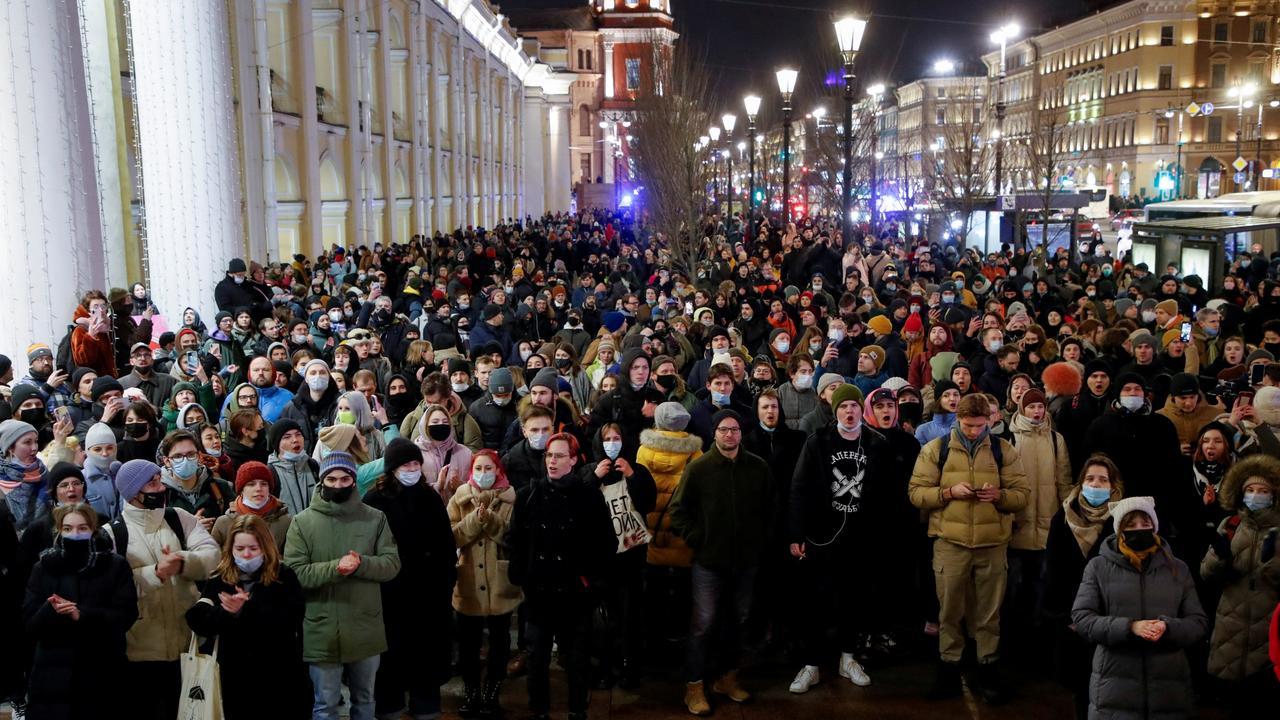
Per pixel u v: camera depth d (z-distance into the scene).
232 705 5.81
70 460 7.80
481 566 7.05
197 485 6.99
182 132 19.19
